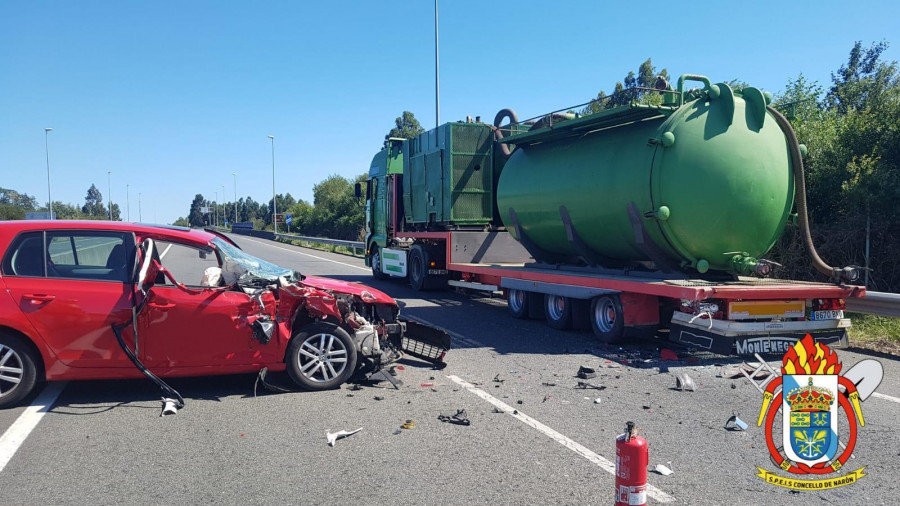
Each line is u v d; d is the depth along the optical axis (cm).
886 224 1090
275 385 624
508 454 452
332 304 600
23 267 548
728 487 400
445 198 1380
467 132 1370
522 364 743
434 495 384
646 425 520
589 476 414
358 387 627
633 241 877
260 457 443
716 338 725
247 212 13550
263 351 591
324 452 454
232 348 581
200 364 574
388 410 555
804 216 798
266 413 542
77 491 385
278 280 599
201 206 14688
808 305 765
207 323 571
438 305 1295
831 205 1241
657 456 452
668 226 793
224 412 544
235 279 595
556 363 748
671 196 780
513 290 1120
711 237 783
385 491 389
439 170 1410
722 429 512
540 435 493
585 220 941
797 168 801
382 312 686
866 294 834
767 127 800
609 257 991
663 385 648
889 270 1135
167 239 586
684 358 778
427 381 659
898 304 809
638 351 820
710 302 728
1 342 533
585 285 905
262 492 386
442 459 442
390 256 1725
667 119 808
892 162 1141
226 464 430
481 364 741
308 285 636
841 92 1767
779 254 1266
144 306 557
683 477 415
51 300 540
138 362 554
